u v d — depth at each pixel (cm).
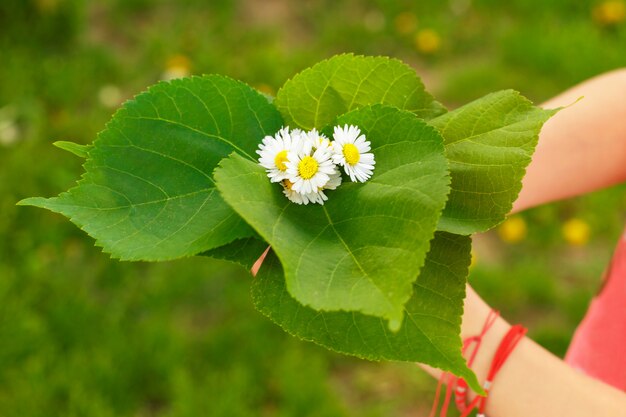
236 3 214
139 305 144
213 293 147
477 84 191
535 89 191
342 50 203
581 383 59
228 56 196
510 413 60
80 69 187
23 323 136
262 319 142
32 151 165
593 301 88
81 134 171
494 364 60
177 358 135
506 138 51
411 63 202
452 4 215
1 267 144
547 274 155
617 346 80
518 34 203
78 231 152
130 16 207
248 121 52
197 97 51
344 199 47
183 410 128
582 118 74
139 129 50
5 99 177
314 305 43
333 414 129
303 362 136
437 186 45
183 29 203
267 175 48
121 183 50
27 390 128
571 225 158
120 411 129
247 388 132
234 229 48
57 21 194
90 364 132
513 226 159
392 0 212
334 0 215
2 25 193
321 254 45
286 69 191
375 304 43
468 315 61
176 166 50
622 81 75
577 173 74
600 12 208
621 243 83
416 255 43
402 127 48
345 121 49
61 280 144
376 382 137
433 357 48
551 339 144
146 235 49
